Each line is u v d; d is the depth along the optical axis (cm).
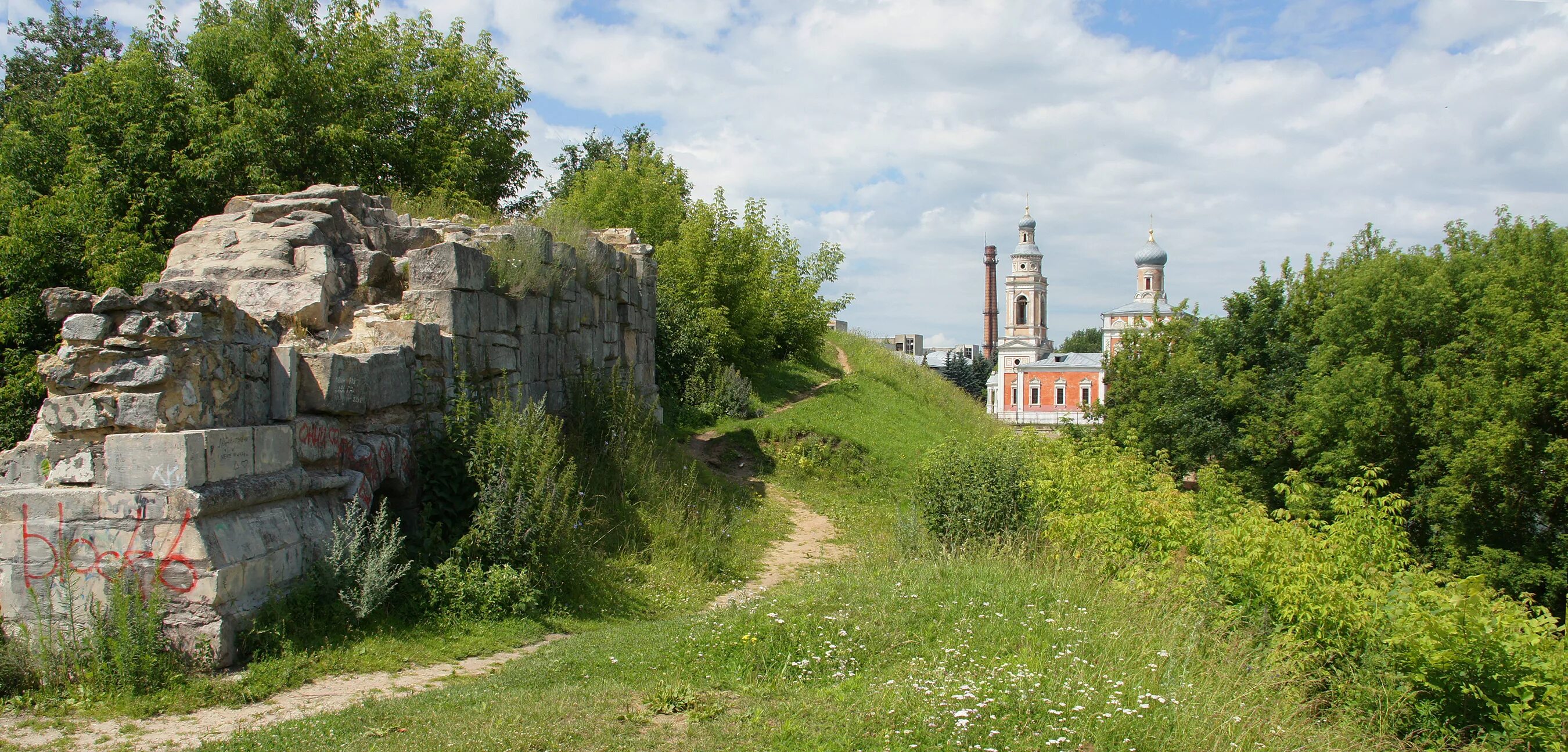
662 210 2734
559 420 1267
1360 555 892
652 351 2003
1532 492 2048
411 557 866
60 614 651
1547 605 1961
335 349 941
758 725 548
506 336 1217
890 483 2030
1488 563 1978
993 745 522
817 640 709
